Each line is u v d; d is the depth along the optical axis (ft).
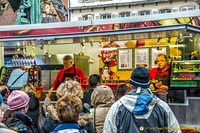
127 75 25.29
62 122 6.79
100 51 26.53
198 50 22.61
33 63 25.84
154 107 7.80
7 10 49.26
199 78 17.15
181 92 17.40
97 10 50.42
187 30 16.70
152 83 20.10
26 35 21.68
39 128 12.17
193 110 16.70
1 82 23.68
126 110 7.88
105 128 8.02
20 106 8.72
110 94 10.91
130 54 25.16
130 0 47.60
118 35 18.54
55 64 25.13
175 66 18.03
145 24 18.79
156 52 24.17
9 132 6.36
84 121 7.81
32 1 43.01
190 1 44.34
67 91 8.81
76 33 19.34
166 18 18.22
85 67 26.25
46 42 21.80
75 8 51.34
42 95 21.08
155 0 45.70
